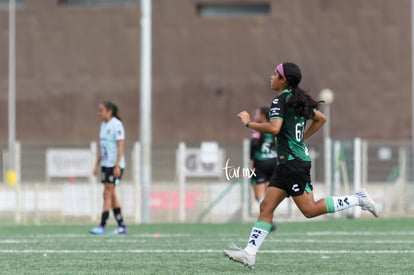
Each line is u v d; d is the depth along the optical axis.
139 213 77.00
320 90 181.25
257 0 183.38
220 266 34.97
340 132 180.62
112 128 54.50
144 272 32.94
